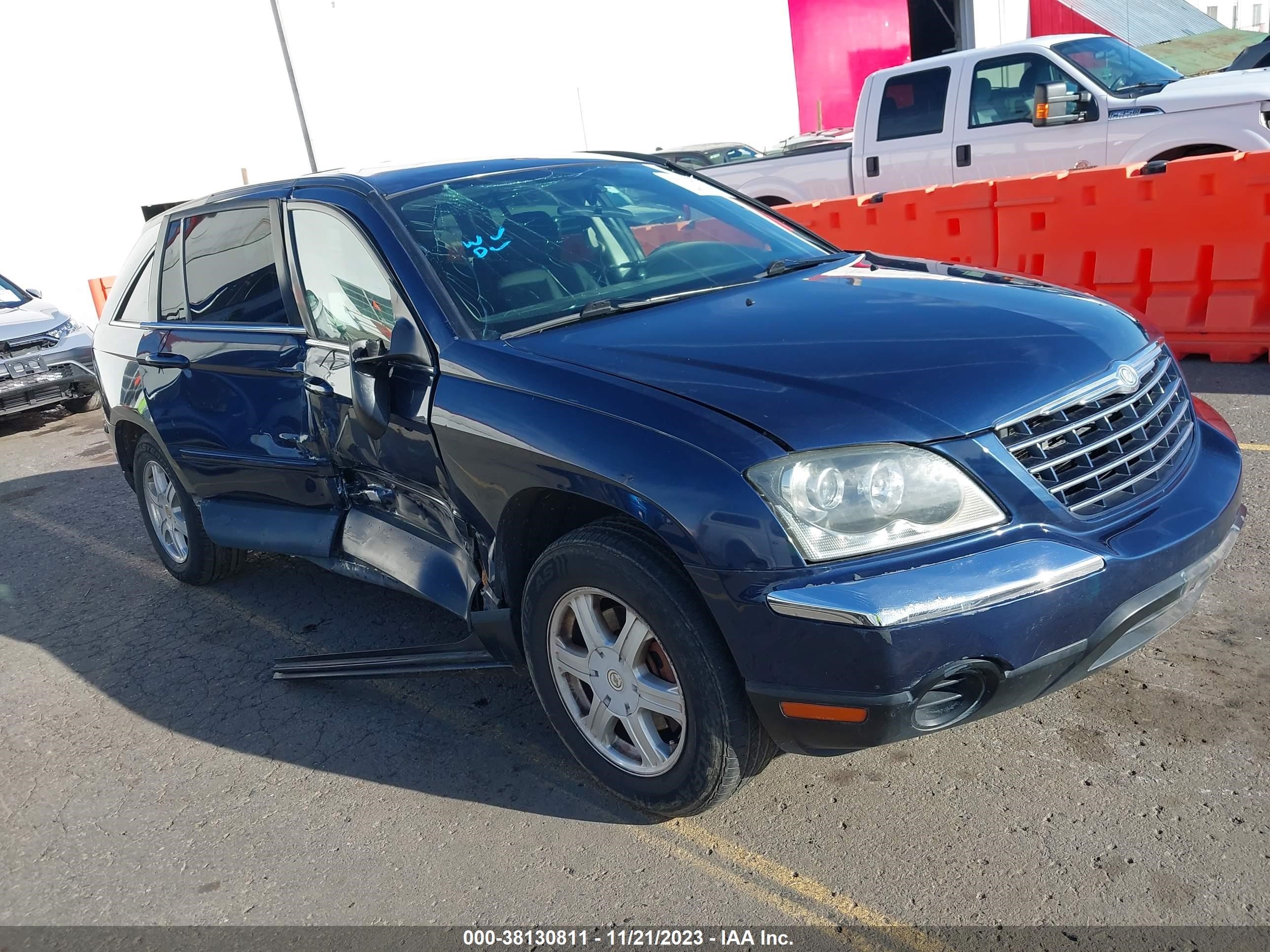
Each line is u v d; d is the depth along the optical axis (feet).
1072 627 7.81
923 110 31.81
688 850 9.07
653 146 67.00
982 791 9.27
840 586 7.47
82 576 18.22
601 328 9.96
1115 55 30.09
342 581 16.21
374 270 11.16
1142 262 20.97
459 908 8.74
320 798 10.57
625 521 8.85
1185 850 8.21
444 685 12.53
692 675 8.30
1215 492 9.02
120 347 16.08
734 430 7.95
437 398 10.03
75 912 9.29
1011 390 8.13
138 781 11.36
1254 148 26.13
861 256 12.41
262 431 13.12
